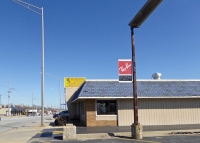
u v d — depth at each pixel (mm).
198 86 27781
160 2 14250
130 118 26094
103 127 24547
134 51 16844
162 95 26156
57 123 29156
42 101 29828
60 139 16812
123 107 26188
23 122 45031
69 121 35219
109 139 16188
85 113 26250
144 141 15039
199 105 27172
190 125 25266
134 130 16344
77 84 43031
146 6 14688
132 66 16875
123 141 15211
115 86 26469
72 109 42156
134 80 16641
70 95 42688
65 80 43000
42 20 30000
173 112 26703
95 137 17094
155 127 23594
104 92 25688
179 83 27875
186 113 26859
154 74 30297
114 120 25984
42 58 30125
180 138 16016
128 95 25688
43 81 30094
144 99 26484
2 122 46781
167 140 15266
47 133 20891
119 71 16922
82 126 26578
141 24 16625
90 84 26375
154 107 26547
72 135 16672
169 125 25688
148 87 26922
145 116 26312
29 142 15875
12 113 135250
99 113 25984
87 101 25891
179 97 26297
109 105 26234
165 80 27969
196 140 15094
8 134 21672
